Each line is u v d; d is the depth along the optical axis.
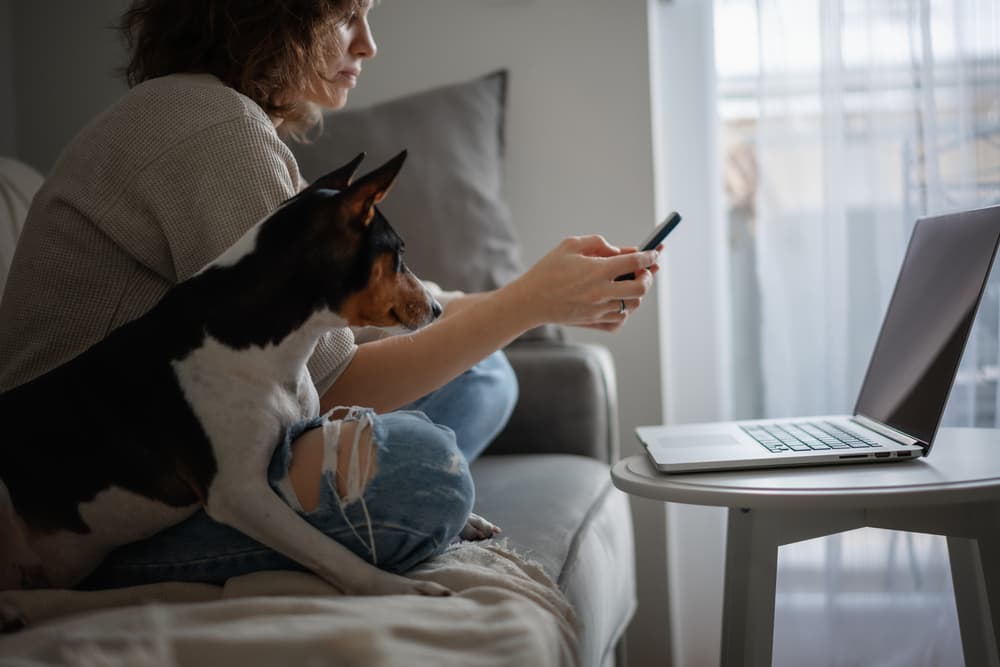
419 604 0.76
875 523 0.99
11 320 1.01
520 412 1.78
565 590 0.97
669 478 0.98
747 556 1.05
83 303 1.00
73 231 1.00
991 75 1.97
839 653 2.01
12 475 0.86
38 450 0.86
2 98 2.31
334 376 1.01
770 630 0.99
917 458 1.01
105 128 1.02
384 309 0.88
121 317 1.00
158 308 0.88
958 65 1.98
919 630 1.97
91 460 0.85
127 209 0.99
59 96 2.35
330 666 0.65
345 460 0.85
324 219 0.85
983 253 1.04
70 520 0.86
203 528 0.89
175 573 0.91
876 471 0.96
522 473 1.51
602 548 1.26
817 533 0.99
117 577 0.92
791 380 2.08
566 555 1.07
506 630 0.73
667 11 2.23
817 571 2.03
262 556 0.89
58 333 1.00
